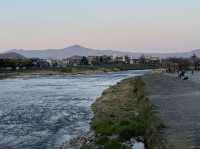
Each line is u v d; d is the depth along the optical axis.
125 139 22.12
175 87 61.84
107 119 31.83
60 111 44.25
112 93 64.69
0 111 44.97
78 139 25.80
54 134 29.03
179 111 28.56
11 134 29.53
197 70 185.38
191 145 16.52
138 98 47.25
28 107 49.31
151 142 18.20
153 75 125.81
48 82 123.75
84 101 56.94
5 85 106.56
